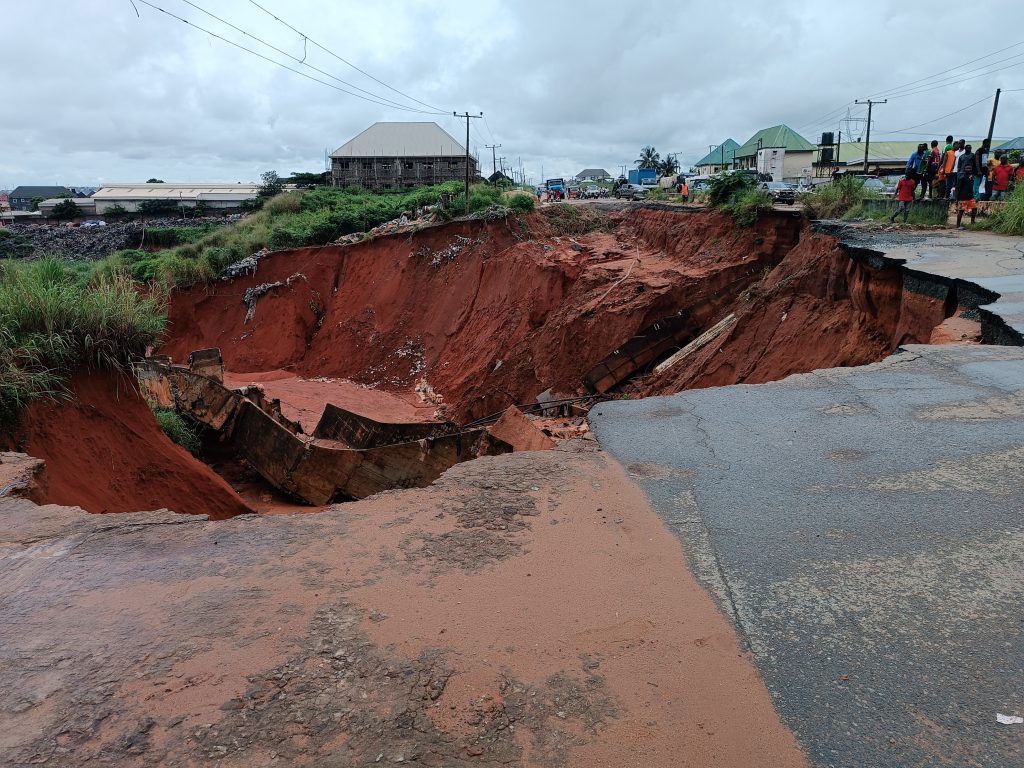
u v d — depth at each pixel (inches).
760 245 1026.7
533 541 155.6
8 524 170.2
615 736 98.2
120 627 124.5
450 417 1081.4
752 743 97.0
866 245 619.2
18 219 3550.7
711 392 266.7
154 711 102.3
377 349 1379.2
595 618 126.3
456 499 179.2
